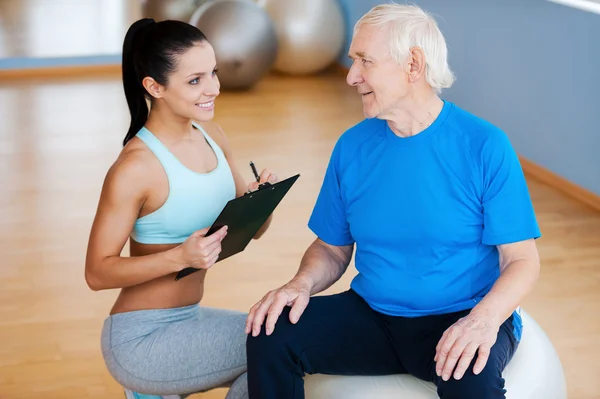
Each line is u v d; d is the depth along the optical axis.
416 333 2.05
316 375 2.10
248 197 1.96
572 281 3.74
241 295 3.56
